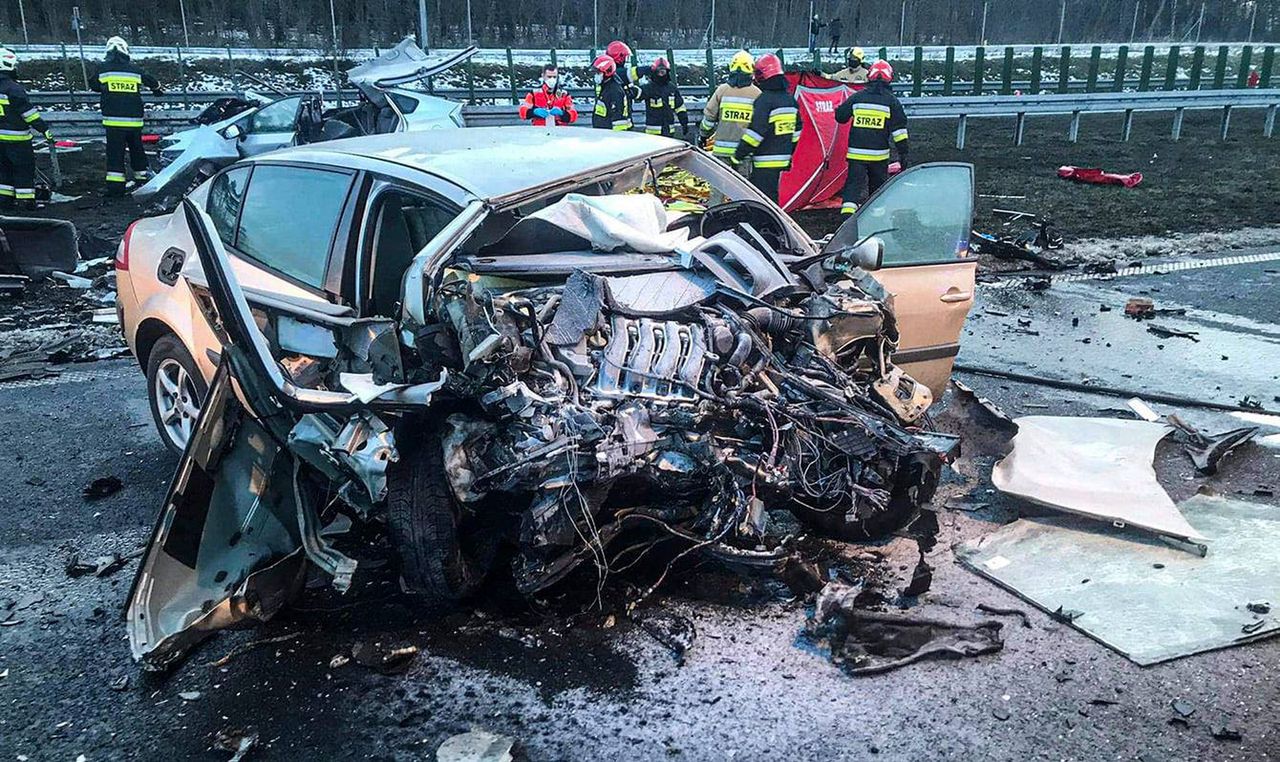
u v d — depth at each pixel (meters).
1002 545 4.05
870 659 3.29
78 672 3.38
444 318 3.51
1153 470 4.47
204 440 3.24
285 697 3.22
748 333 3.80
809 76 10.89
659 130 12.75
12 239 8.95
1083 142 19.47
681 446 3.51
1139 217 11.88
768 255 4.29
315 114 13.33
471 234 3.73
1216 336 7.24
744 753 2.90
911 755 2.88
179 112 15.61
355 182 4.18
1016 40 41.34
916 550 4.06
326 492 3.78
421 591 3.55
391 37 29.64
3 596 3.87
